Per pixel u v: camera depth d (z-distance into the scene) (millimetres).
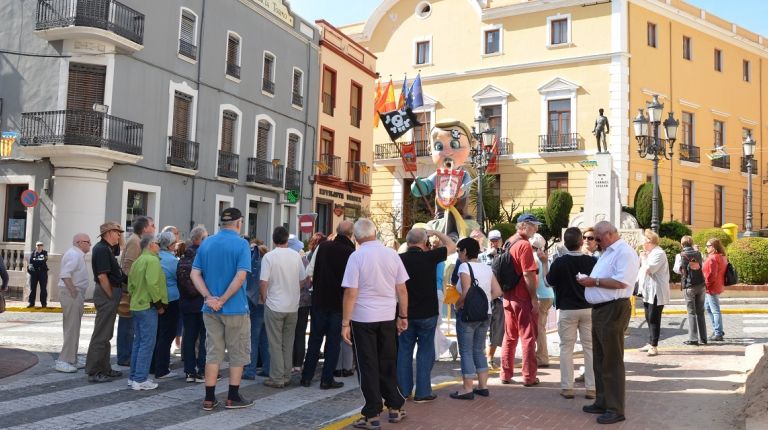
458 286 7316
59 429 5941
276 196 28406
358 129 35531
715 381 8188
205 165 23859
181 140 22422
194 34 23391
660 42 34562
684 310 17328
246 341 6906
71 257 8680
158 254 8062
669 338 12344
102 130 19188
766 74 41344
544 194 34250
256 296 8414
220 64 24688
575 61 33781
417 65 38844
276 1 28281
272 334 7938
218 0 24516
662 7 34500
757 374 6656
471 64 37125
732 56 39000
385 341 6242
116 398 7227
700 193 36156
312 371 8039
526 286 8039
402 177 38375
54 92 19516
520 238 8234
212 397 6781
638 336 12688
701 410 6754
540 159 34406
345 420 6340
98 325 8039
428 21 38781
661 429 6070
